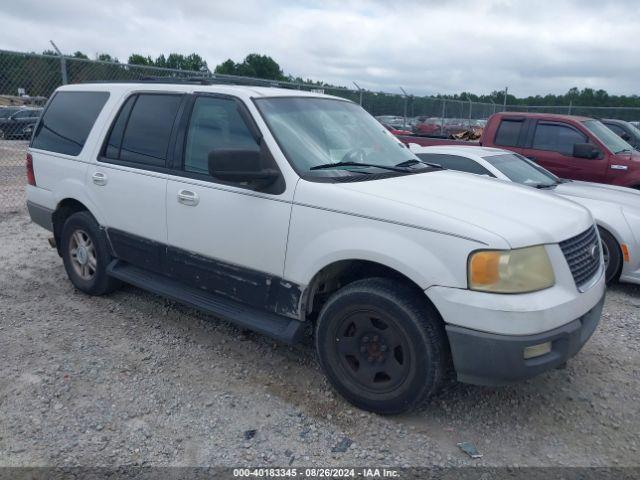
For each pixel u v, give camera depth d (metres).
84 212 5.21
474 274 3.04
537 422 3.53
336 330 3.56
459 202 3.41
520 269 3.05
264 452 3.18
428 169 4.33
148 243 4.54
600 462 3.16
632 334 4.88
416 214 3.21
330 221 3.45
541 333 3.05
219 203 3.95
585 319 3.40
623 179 8.23
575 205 3.90
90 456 3.11
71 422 3.41
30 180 5.72
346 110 4.61
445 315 3.11
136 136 4.67
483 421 3.52
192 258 4.22
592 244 3.69
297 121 4.03
